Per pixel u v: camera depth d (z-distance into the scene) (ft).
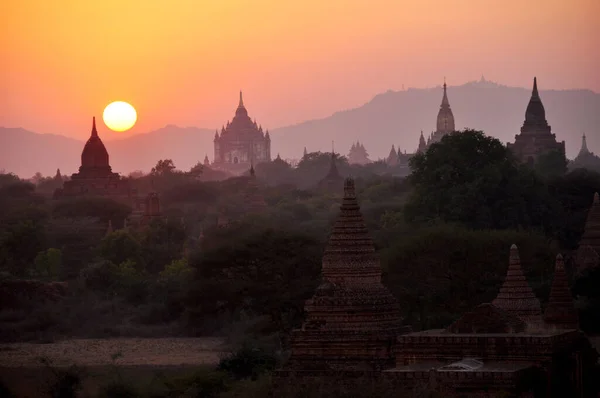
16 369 445.78
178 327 562.66
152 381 377.50
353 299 281.74
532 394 246.47
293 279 483.51
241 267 488.44
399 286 448.24
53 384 382.01
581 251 591.37
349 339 278.26
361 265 284.61
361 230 286.66
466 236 460.55
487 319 269.44
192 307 500.74
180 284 592.19
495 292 448.65
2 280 641.40
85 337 563.89
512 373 241.55
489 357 257.75
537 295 448.65
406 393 235.40
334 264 285.02
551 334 264.52
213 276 492.54
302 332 281.33
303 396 246.47
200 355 483.10
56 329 578.66
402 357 265.13
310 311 282.77
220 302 501.15
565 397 260.62
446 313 443.32
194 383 346.54
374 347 277.03
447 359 261.24
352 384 250.16
